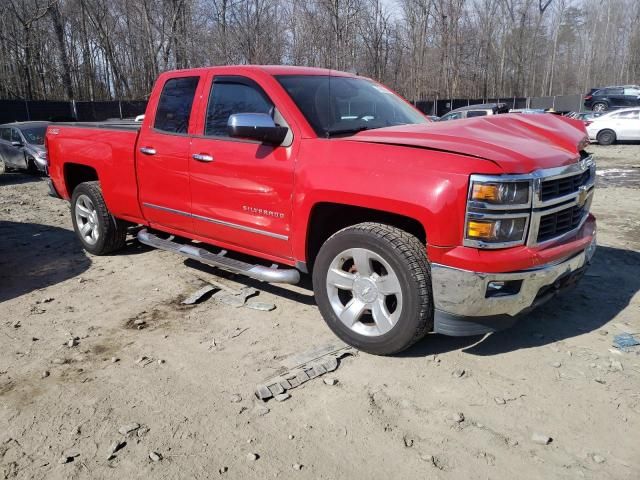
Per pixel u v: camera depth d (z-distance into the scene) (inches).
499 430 116.5
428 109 1466.5
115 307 185.2
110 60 1432.1
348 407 125.1
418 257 134.1
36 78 1350.9
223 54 961.5
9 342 160.4
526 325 164.2
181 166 186.1
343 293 157.8
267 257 171.2
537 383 133.3
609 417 120.1
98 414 124.4
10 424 121.6
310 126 155.1
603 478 102.6
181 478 104.3
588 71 2402.8
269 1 967.0
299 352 150.6
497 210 124.6
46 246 264.2
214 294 194.2
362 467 106.6
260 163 161.2
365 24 1318.9
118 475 105.3
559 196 138.3
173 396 131.0
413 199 129.3
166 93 196.2
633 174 521.3
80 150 232.2
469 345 152.4
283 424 119.7
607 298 183.9
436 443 113.0
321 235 161.2
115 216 229.3
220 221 177.3
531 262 129.3
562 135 155.3
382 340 142.1
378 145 139.9
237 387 134.3
